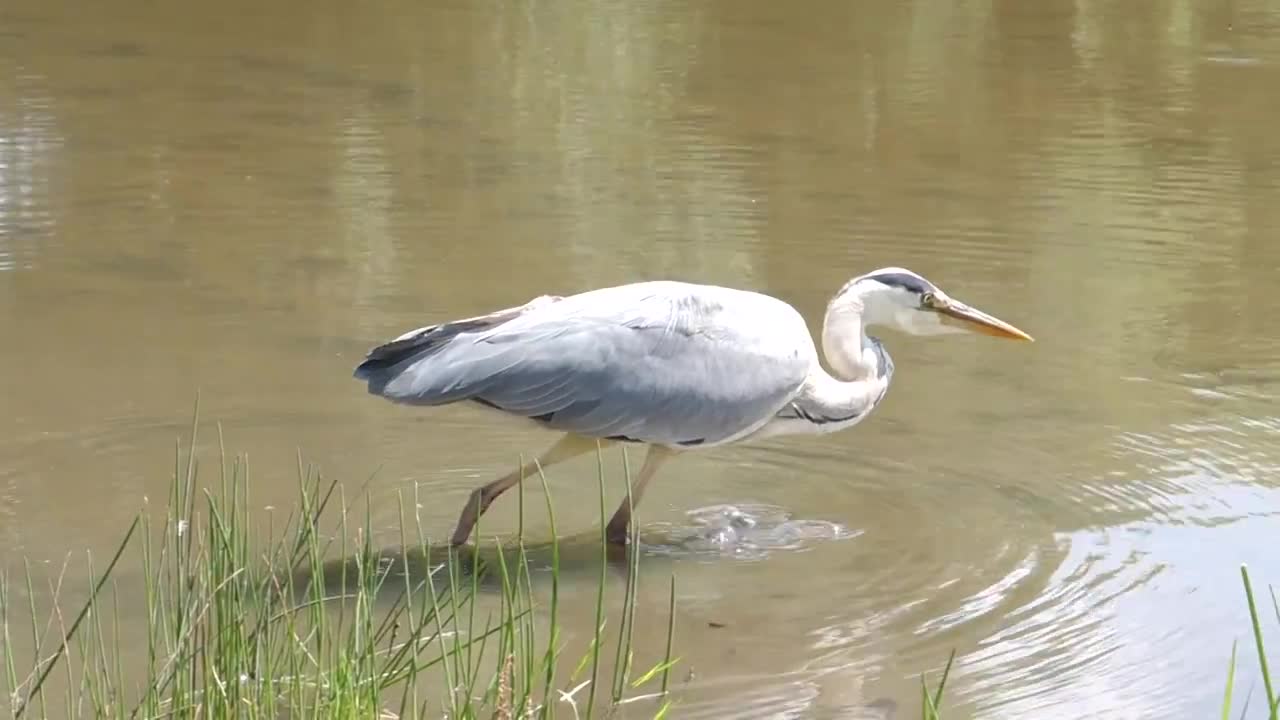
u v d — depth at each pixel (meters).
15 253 16.16
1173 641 9.55
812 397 11.71
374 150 19.64
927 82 23.17
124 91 21.69
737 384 11.16
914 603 10.10
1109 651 9.43
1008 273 16.23
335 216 17.45
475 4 27.25
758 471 12.35
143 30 24.97
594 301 11.12
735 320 11.30
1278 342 14.73
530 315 11.02
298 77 22.69
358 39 24.89
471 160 19.41
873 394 12.02
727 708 8.82
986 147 20.30
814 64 24.02
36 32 24.53
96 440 12.30
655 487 12.10
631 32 25.64
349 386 13.51
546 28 25.78
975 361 14.45
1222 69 23.98
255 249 16.48
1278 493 11.70
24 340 14.15
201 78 22.47
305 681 8.67
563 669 9.29
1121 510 11.45
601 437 10.97
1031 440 12.72
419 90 22.27
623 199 18.14
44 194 17.78
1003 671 9.20
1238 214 18.03
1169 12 27.33
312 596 9.87
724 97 22.20
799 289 15.56
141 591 10.00
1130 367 14.20
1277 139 20.78
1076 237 17.30
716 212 17.73
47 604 9.80
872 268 16.22
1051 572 10.50
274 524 11.07
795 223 17.47
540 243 16.73
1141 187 18.89
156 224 17.08
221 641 8.34
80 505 11.22
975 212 17.92
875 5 27.66
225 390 13.33
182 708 8.06
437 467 12.21
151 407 12.95
